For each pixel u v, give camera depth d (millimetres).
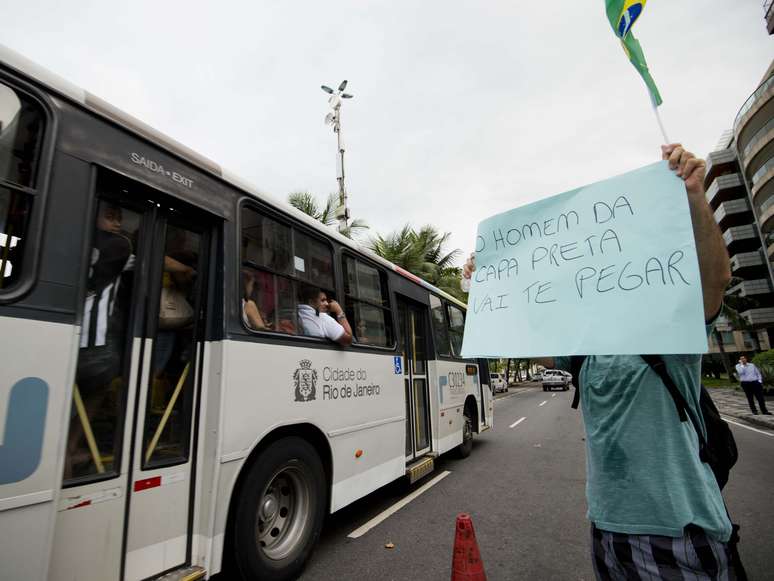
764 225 34469
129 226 2508
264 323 3279
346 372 4137
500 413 15906
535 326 1875
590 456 1611
